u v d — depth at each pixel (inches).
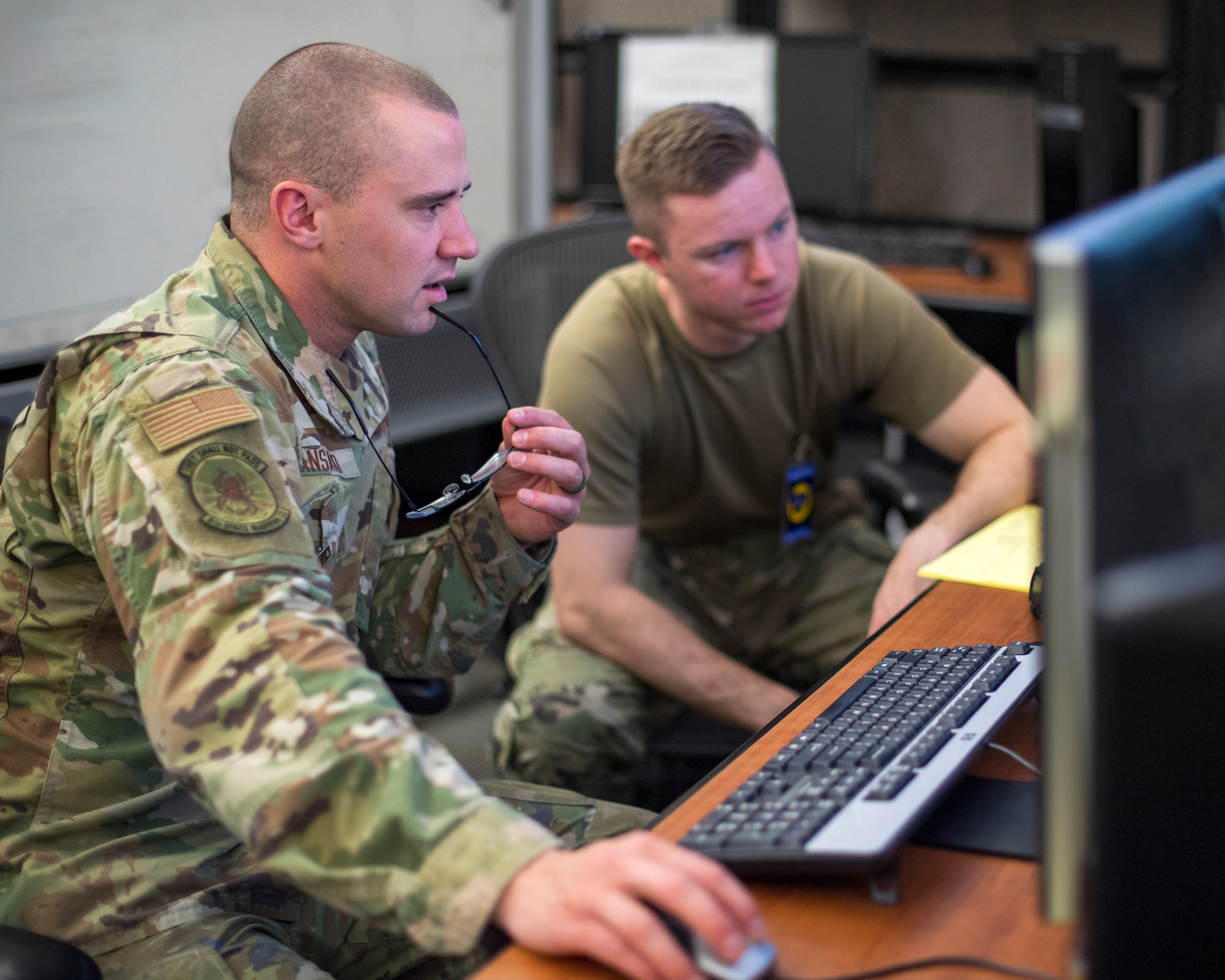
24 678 37.5
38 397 36.1
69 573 37.2
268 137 38.2
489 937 28.7
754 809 30.1
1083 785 21.1
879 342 62.9
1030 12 108.2
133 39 72.3
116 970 35.5
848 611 64.9
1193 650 23.1
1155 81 104.9
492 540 45.1
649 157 56.6
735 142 55.7
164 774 38.7
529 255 72.4
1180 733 23.1
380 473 44.4
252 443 33.4
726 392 61.8
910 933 27.0
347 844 28.0
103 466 33.3
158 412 33.4
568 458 43.2
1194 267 23.3
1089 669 20.7
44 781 37.3
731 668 57.9
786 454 64.6
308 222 38.5
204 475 32.3
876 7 113.5
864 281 63.4
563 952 26.1
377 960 40.3
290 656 29.8
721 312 57.9
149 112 74.0
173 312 37.4
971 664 37.6
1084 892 21.6
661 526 66.4
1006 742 36.0
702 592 66.8
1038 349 20.1
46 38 68.6
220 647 30.2
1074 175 81.1
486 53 94.2
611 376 60.0
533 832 27.7
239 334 38.0
